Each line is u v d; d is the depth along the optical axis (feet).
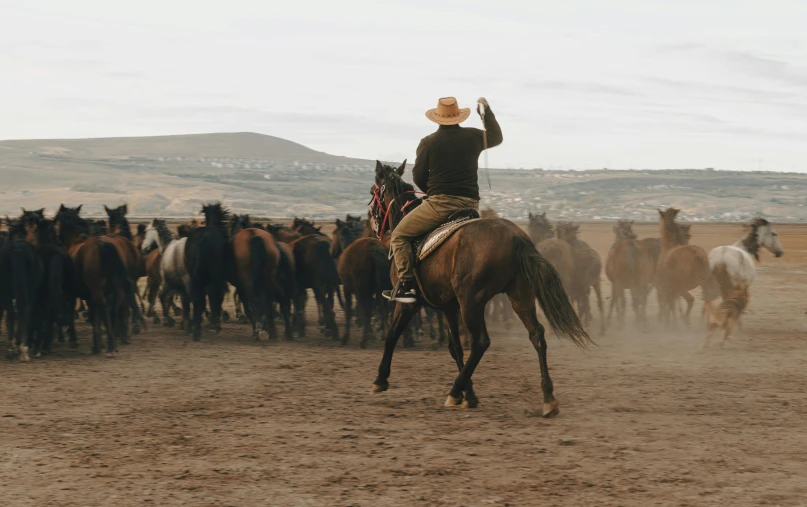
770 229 56.29
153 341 56.03
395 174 36.19
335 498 21.57
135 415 32.04
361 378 40.55
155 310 80.12
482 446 26.73
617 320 62.95
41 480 23.40
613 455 25.52
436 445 26.89
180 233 65.41
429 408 32.89
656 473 23.59
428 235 32.12
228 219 60.49
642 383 38.52
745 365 43.98
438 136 32.30
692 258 57.93
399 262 32.42
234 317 73.77
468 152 32.27
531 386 37.83
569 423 29.96
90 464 25.03
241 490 22.31
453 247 30.55
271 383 39.17
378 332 61.21
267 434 28.63
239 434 28.68
